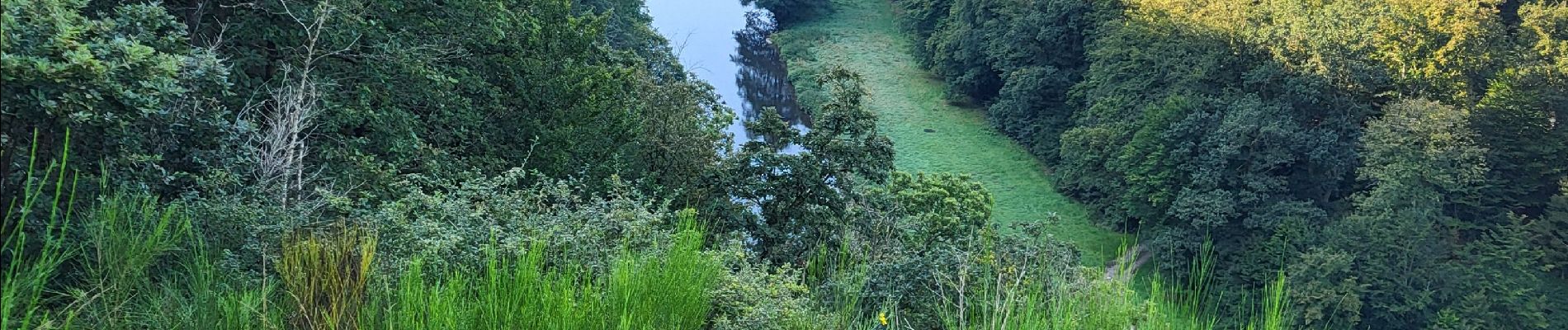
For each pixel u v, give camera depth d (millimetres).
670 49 42219
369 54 15633
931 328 8070
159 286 6754
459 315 5879
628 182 11719
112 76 7434
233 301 5984
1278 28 46406
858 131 18156
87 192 7750
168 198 8898
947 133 61688
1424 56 43938
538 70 22469
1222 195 39812
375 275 6555
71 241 7027
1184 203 40531
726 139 26078
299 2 14555
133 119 8125
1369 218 34906
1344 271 33344
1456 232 37156
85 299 6043
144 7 8891
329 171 12688
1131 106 50906
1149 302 5902
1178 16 51969
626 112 24203
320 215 8672
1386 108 42375
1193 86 48125
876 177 18094
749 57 80312
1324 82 43156
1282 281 5297
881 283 8758
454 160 16906
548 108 22594
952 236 20875
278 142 10102
